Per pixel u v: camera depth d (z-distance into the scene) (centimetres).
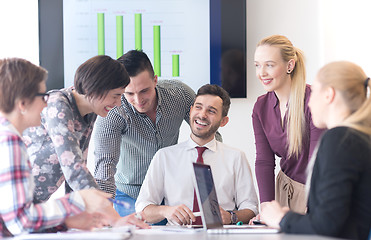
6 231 158
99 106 211
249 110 363
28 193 152
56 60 364
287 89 254
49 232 174
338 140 150
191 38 363
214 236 161
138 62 257
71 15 365
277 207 167
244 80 359
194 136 264
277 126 259
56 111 204
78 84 206
